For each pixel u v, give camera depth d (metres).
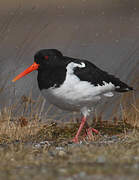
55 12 27.80
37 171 6.75
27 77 18.05
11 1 31.64
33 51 22.64
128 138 9.77
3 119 11.89
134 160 7.25
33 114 12.42
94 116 13.20
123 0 35.31
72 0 35.47
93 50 24.34
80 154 8.00
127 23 29.84
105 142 9.56
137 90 13.77
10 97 12.78
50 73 10.17
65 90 10.08
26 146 9.48
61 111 14.04
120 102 12.95
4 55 21.14
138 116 12.88
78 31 27.78
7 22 15.84
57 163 7.36
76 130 11.77
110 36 27.00
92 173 6.45
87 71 10.32
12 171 6.88
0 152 8.68
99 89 10.55
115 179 6.09
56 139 11.00
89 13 32.47
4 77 15.86
